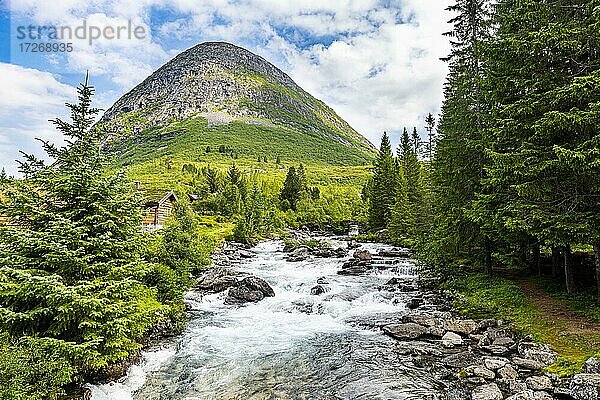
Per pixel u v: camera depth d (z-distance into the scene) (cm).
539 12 1795
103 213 1240
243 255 4612
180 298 2127
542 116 1738
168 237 2786
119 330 1205
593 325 1650
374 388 1293
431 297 2472
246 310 2331
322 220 9075
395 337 1831
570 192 1755
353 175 19150
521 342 1576
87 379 1282
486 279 2505
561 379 1259
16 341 1056
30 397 917
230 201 7881
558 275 2345
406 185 6256
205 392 1295
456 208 2542
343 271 3478
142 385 1341
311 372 1449
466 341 1717
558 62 1800
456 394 1238
